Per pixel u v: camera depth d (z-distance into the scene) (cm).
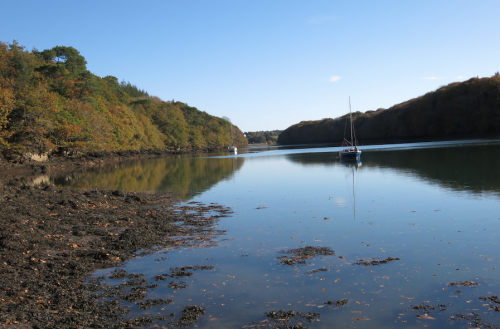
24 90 5238
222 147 15988
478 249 1064
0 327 659
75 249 1156
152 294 825
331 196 2141
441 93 11444
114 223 1512
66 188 2892
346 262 1002
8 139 4975
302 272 940
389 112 14300
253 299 789
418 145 8388
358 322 677
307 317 702
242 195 2322
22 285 858
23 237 1197
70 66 9844
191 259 1073
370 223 1444
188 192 2536
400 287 823
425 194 2039
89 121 6912
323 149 10425
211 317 710
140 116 12119
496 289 791
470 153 4822
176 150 12312
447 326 652
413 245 1132
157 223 1543
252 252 1126
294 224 1480
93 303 775
